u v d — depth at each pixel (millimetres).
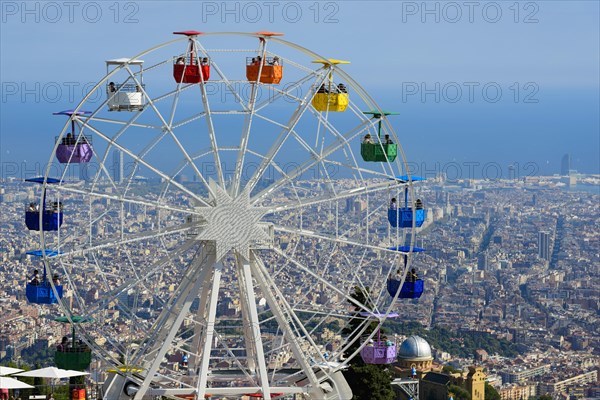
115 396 92312
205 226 90500
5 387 97562
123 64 88625
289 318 93812
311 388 93625
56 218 92938
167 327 93875
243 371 92750
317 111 94250
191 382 96375
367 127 96750
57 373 100250
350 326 116375
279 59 94188
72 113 89000
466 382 188500
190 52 90688
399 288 95875
